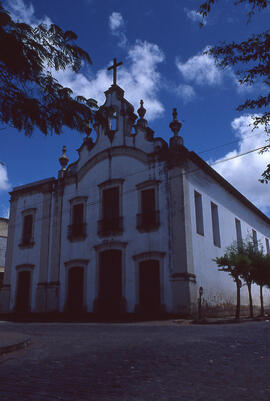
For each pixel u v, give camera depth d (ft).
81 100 16.70
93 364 15.51
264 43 14.28
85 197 69.00
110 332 31.71
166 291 55.11
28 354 19.57
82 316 61.05
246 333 27.17
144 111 67.10
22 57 14.64
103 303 61.46
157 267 57.21
